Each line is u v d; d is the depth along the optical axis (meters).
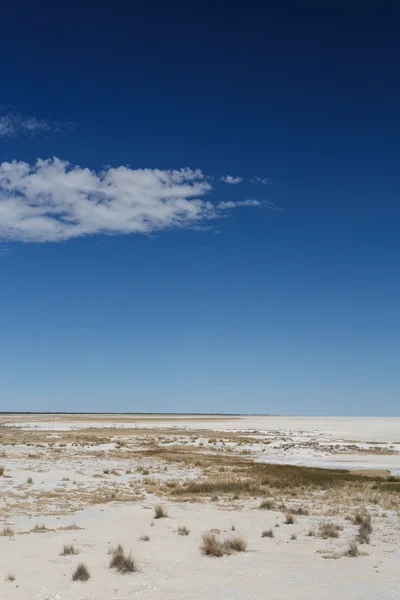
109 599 10.80
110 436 78.38
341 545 16.97
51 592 11.12
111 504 24.70
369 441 77.00
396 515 23.50
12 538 16.30
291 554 15.46
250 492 30.66
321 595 11.37
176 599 10.88
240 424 141.38
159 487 31.52
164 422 146.88
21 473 33.78
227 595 11.22
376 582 12.54
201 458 51.84
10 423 126.06
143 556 14.63
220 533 18.28
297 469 44.22
